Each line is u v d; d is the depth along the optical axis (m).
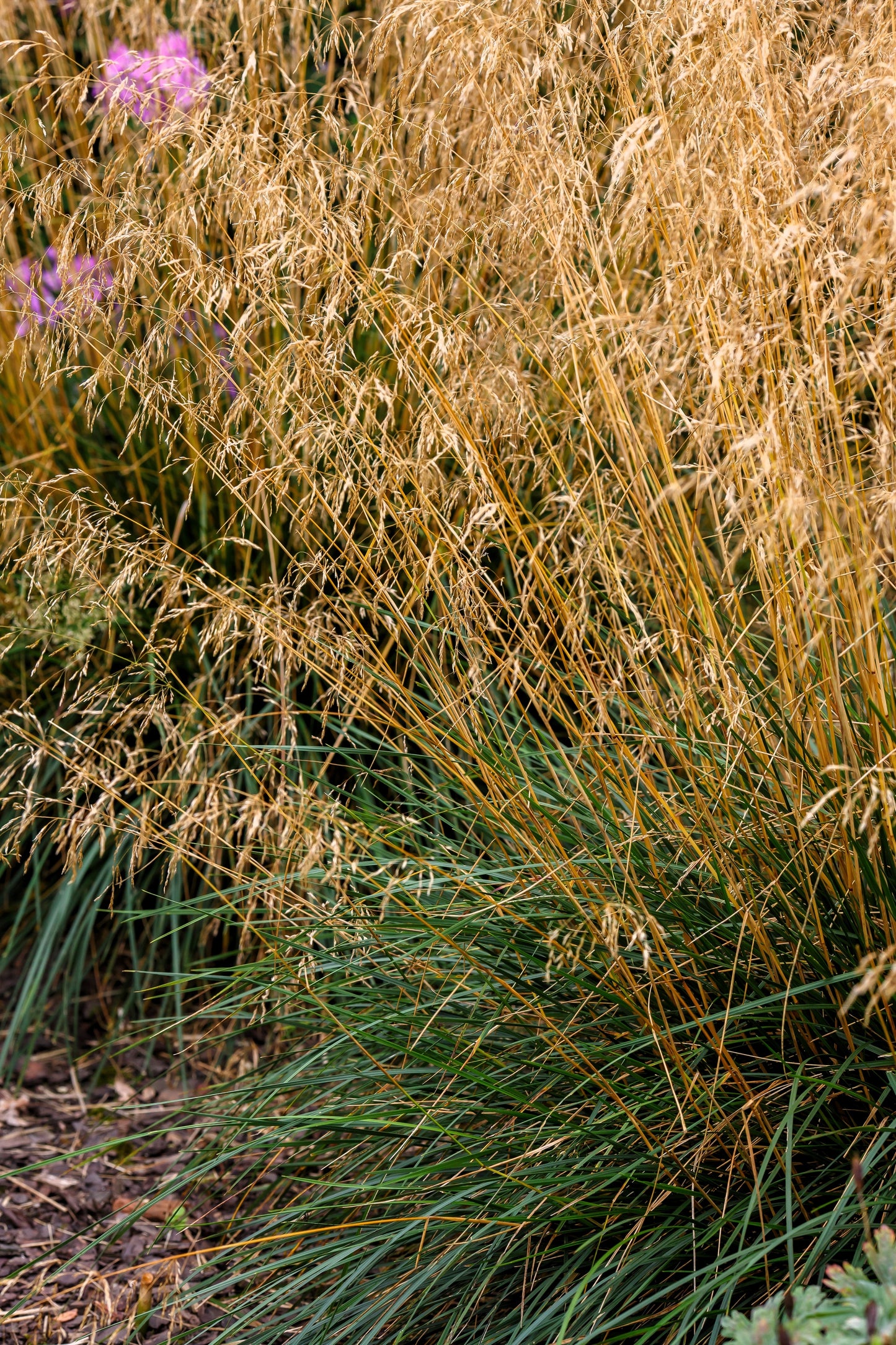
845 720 1.97
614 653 2.31
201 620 3.33
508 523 2.77
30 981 3.13
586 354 2.32
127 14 3.45
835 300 1.89
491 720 2.53
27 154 3.55
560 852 2.08
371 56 2.47
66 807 3.35
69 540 2.42
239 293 2.35
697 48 2.05
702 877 2.17
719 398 1.96
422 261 2.34
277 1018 2.47
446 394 2.16
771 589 2.00
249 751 2.81
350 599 2.35
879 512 1.89
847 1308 1.38
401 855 2.54
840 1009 1.96
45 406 3.59
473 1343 2.01
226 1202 2.57
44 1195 2.71
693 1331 1.89
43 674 3.48
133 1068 3.16
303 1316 2.05
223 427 2.38
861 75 1.91
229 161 2.27
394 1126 2.26
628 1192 2.05
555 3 2.29
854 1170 1.48
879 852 1.91
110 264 2.43
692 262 2.05
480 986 2.21
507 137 2.15
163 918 3.33
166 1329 2.31
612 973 2.10
